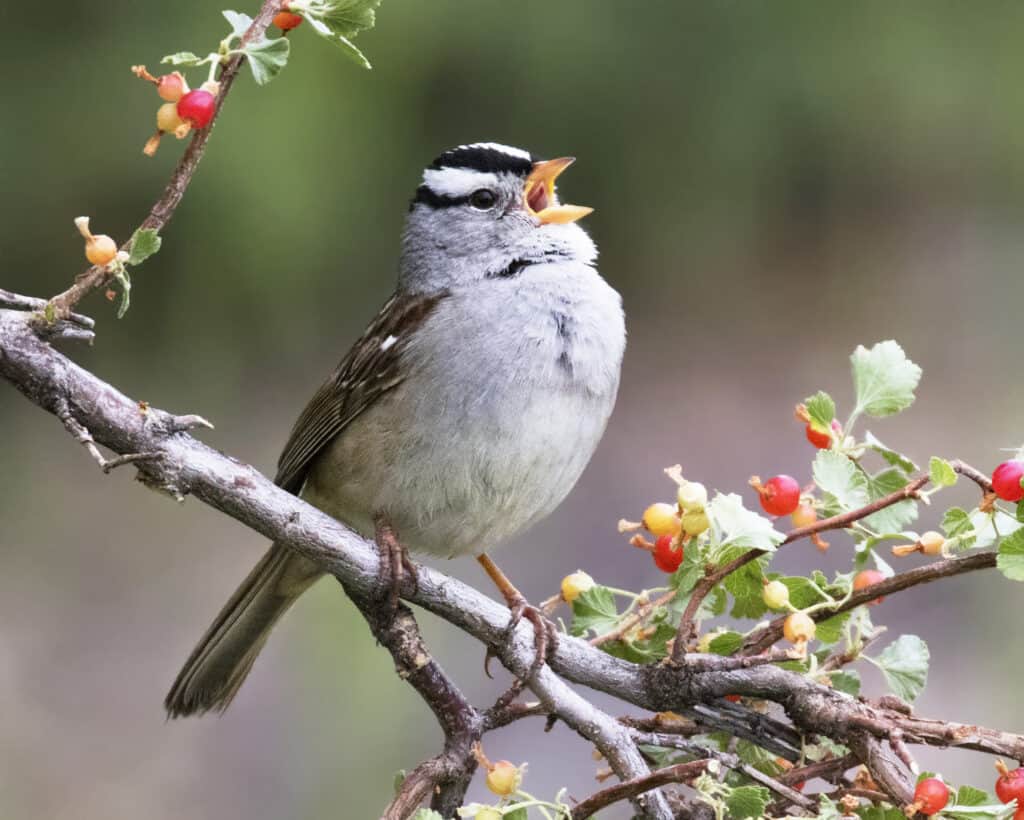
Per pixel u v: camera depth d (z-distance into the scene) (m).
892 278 16.31
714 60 14.81
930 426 14.84
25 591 12.86
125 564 13.19
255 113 12.90
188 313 13.55
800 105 15.01
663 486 14.02
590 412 6.52
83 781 10.95
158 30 13.11
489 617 5.22
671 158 15.16
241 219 13.05
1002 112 15.13
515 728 10.84
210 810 10.52
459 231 6.75
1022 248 16.72
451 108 14.54
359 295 14.15
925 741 4.55
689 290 16.22
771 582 4.90
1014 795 4.22
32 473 13.86
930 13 14.94
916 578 4.71
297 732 10.55
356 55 4.50
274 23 4.61
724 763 4.63
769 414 15.07
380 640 5.17
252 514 5.05
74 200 13.47
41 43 13.26
